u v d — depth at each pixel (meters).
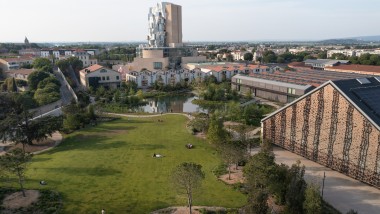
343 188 52.00
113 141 78.31
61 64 195.38
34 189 51.56
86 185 53.22
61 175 57.28
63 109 96.25
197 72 179.75
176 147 73.25
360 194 49.94
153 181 54.72
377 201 47.72
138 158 66.06
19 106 87.12
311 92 62.22
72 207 46.12
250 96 134.50
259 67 188.12
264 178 43.94
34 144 78.06
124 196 49.38
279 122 71.06
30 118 83.00
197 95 153.75
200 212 44.47
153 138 80.62
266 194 42.41
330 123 59.12
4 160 46.91
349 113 55.31
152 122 98.44
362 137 53.44
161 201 47.81
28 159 50.25
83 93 138.62
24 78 166.00
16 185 53.03
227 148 56.12
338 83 58.44
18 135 72.69
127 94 143.38
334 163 59.03
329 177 56.22
